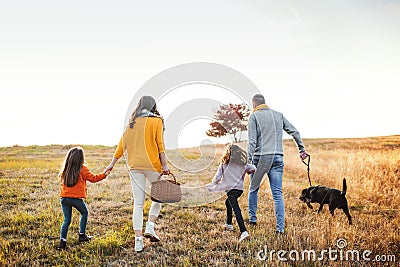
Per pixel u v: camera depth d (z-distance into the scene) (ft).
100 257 16.15
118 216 21.90
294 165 41.81
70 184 17.38
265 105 19.63
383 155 41.60
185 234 19.22
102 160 50.42
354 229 19.20
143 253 16.72
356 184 30.99
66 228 17.16
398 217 22.35
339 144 63.87
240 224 17.76
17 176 34.24
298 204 25.13
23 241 17.46
